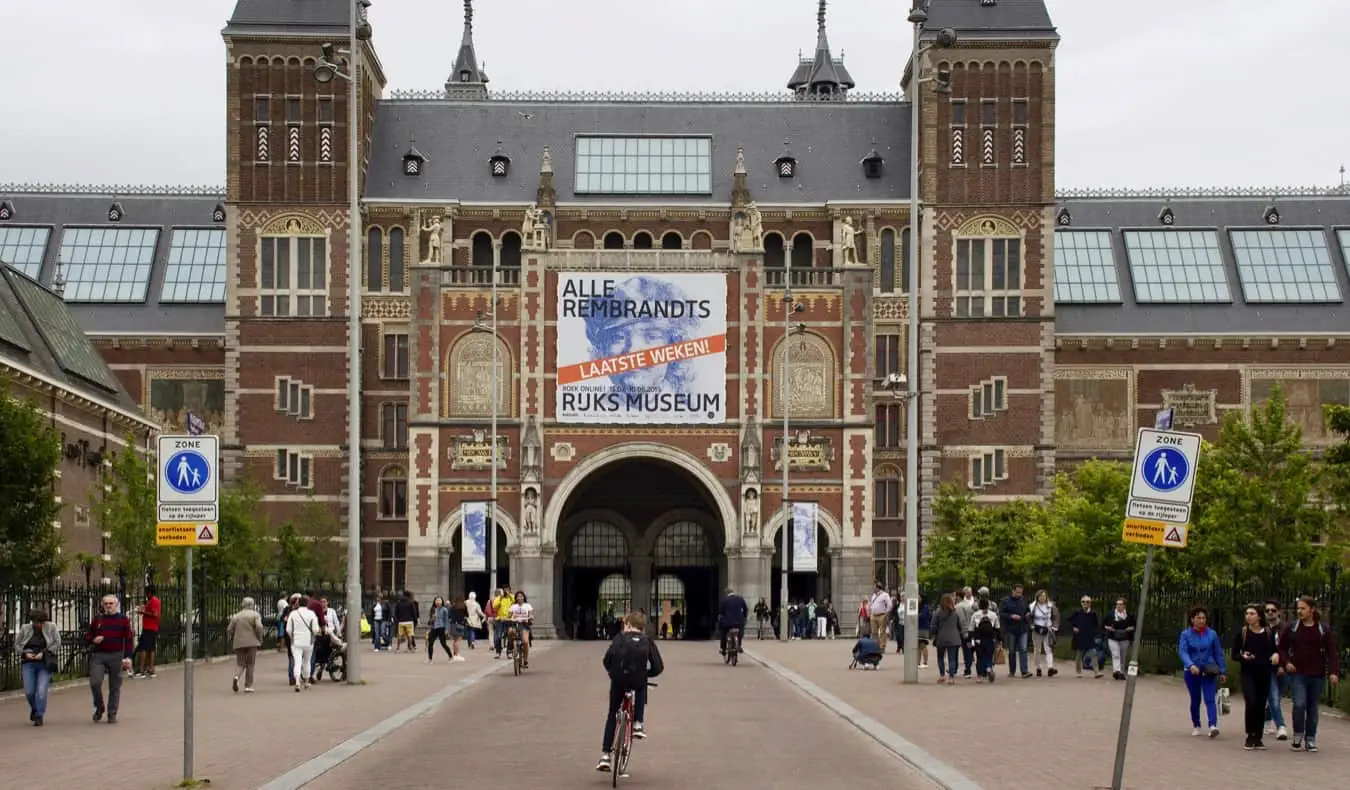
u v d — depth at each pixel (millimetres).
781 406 93438
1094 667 54094
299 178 102938
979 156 103375
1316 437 107625
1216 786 26078
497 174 106500
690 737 33562
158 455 26578
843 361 93688
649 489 101688
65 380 76500
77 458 76500
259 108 103125
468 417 93375
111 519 68375
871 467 93688
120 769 28172
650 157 108062
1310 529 58031
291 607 49906
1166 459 25078
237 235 102812
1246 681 31578
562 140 108625
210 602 63000
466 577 97875
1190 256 113562
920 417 102625
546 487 92812
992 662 50969
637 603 101438
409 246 104188
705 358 93250
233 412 102312
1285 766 28766
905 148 108312
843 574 93000
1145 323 109875
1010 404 102250
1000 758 29562
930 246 103062
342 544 102188
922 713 38969
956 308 102938
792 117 110188
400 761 29297
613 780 25641
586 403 92938
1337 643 40812
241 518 77938
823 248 105625
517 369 93375
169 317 109938
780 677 53969
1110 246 114062
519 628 55188
